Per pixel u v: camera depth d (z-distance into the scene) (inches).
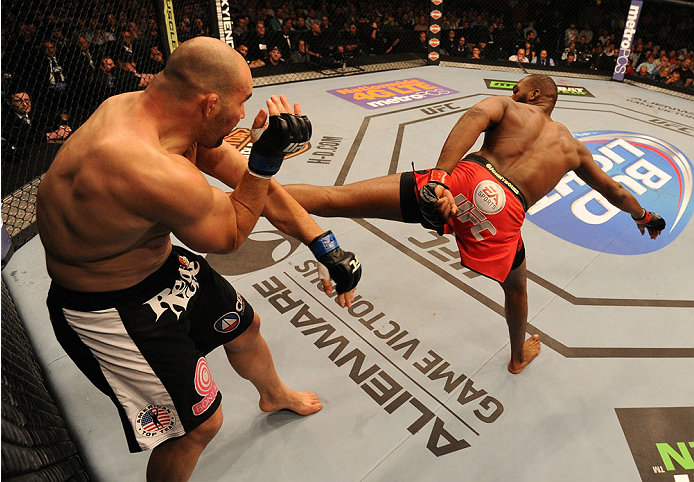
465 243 82.1
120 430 81.0
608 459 79.1
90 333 52.5
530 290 118.0
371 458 77.5
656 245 138.5
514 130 81.4
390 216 83.2
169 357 54.7
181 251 60.6
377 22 331.6
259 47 272.5
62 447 66.5
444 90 257.9
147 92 48.1
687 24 345.7
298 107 52.0
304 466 76.0
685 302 116.8
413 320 106.2
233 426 81.6
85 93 200.7
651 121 224.1
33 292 110.7
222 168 62.6
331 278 59.6
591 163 86.5
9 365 57.4
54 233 48.2
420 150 186.4
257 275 117.3
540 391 90.6
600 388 92.0
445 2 376.2
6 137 155.6
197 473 74.2
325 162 173.3
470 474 75.7
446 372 93.7
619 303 115.3
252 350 71.2
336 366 93.9
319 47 292.0
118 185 43.9
